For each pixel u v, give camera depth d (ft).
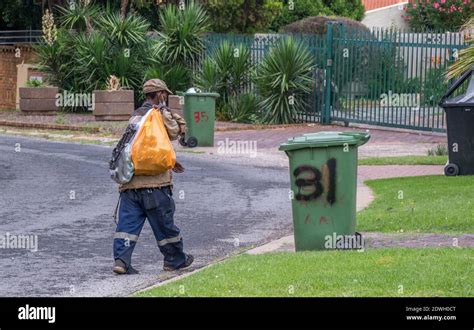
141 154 52.16
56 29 178.70
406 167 98.99
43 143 127.13
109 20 173.58
